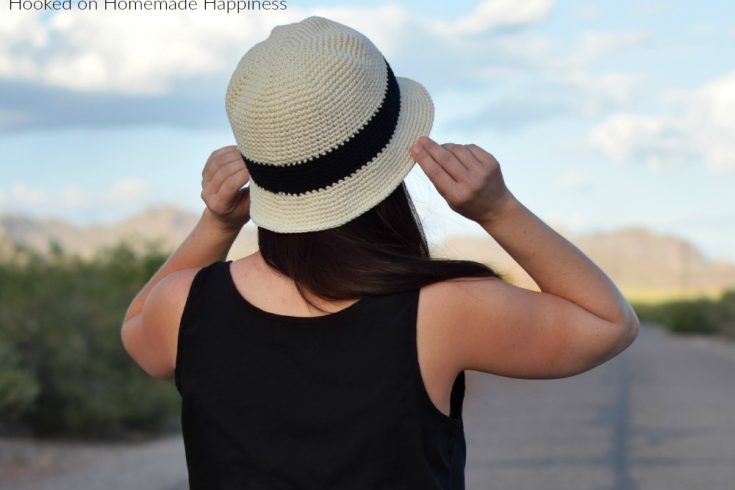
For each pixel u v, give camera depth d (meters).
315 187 1.80
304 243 1.82
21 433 11.80
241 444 1.82
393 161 1.82
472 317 1.79
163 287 2.02
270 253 1.87
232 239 2.20
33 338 12.14
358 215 1.80
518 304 1.81
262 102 1.78
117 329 12.77
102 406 12.07
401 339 1.76
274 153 1.79
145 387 12.84
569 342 1.83
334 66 1.77
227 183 2.07
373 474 1.75
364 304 1.79
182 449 11.25
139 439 12.33
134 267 15.83
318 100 1.76
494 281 1.83
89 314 12.62
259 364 1.83
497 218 1.84
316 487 1.76
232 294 1.91
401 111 1.86
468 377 6.70
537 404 15.65
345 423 1.76
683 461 9.48
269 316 1.85
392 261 1.80
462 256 1.98
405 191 1.90
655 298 174.25
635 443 10.82
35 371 12.03
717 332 71.44
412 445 1.75
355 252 1.80
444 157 1.79
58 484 8.47
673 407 14.96
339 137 1.78
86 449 10.92
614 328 1.85
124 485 8.41
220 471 1.84
